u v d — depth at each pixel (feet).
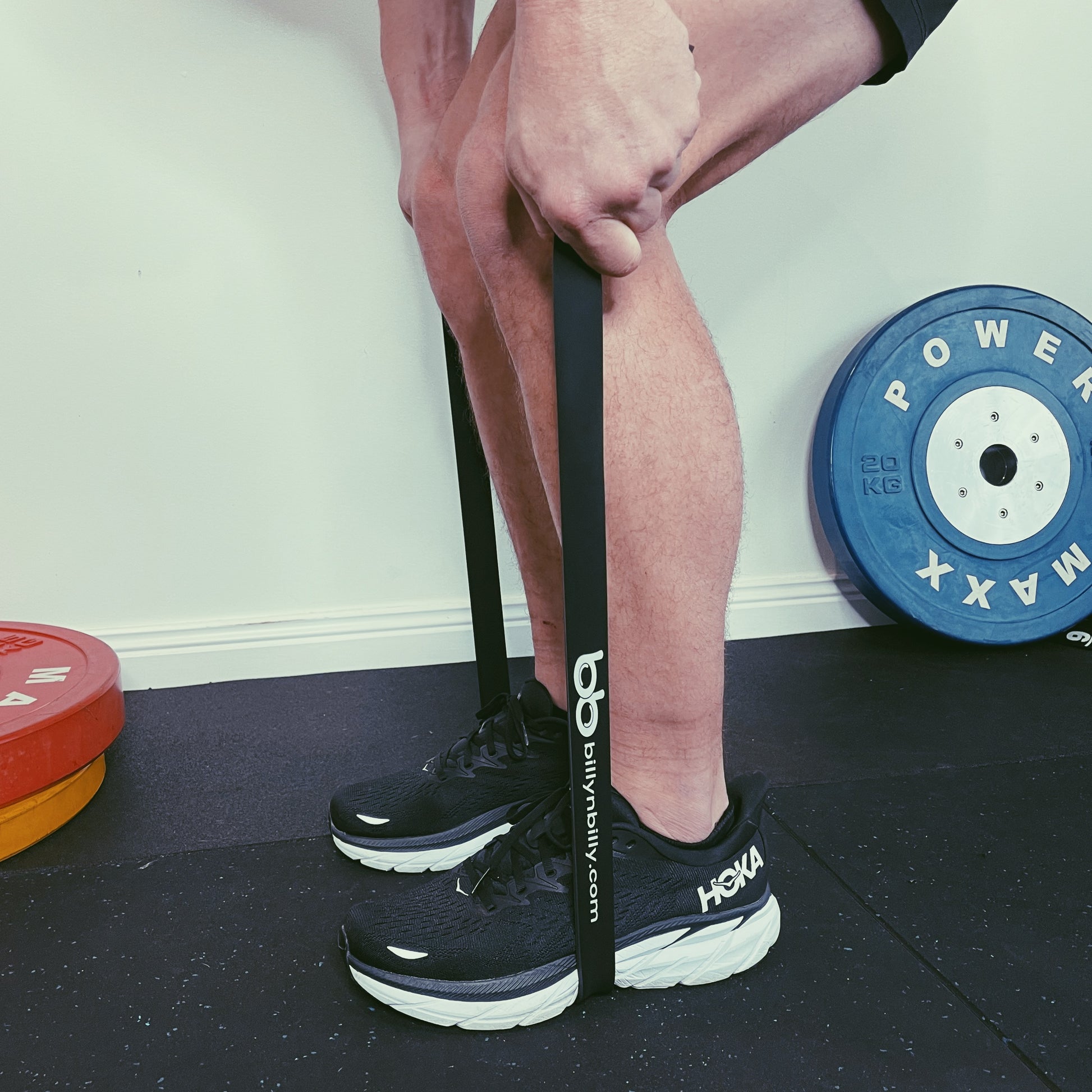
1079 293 5.36
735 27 1.88
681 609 2.04
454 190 2.41
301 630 4.69
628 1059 2.06
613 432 1.90
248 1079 2.02
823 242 4.93
